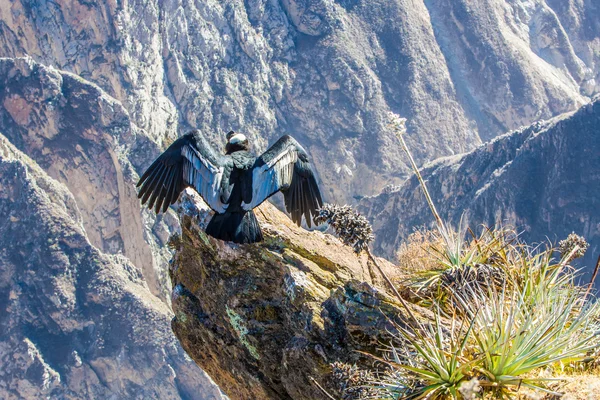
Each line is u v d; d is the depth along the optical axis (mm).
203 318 11484
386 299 9961
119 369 175500
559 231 197500
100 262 188125
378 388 8547
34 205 189625
